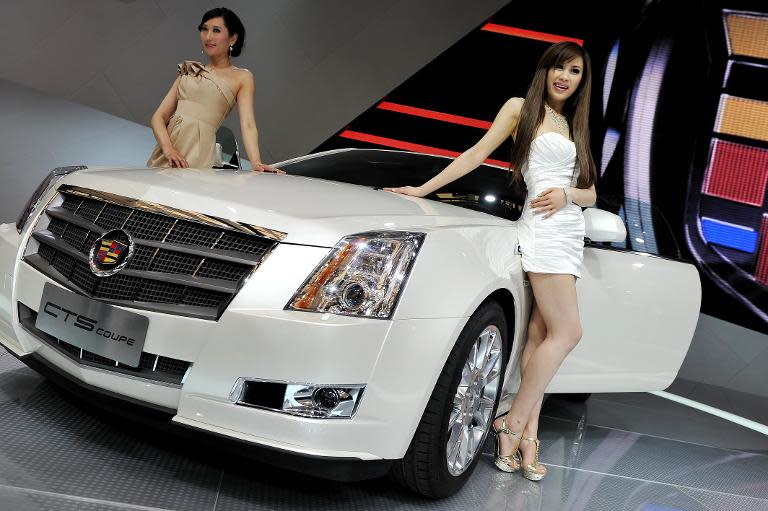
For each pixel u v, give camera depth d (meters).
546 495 2.14
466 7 6.06
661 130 5.55
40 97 6.47
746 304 5.32
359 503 1.82
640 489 2.37
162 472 1.77
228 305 1.60
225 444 1.62
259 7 6.29
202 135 2.83
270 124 6.32
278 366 1.57
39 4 6.57
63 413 2.03
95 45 6.54
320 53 6.26
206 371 1.60
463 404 1.94
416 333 1.68
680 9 5.49
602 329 2.51
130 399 1.70
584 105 2.20
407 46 6.16
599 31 5.74
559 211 2.14
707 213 5.43
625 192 5.63
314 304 1.60
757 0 5.26
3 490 1.51
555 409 3.38
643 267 2.66
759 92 5.26
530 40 5.92
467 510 1.91
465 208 2.31
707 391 4.75
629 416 3.55
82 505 1.52
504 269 2.02
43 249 1.92
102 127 6.34
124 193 1.81
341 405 1.60
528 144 2.16
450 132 6.10
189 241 1.69
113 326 1.69
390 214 1.85
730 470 2.84
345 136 6.27
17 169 5.55
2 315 1.97
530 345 2.27
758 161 5.27
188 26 6.43
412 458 1.82
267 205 1.74
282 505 1.72
